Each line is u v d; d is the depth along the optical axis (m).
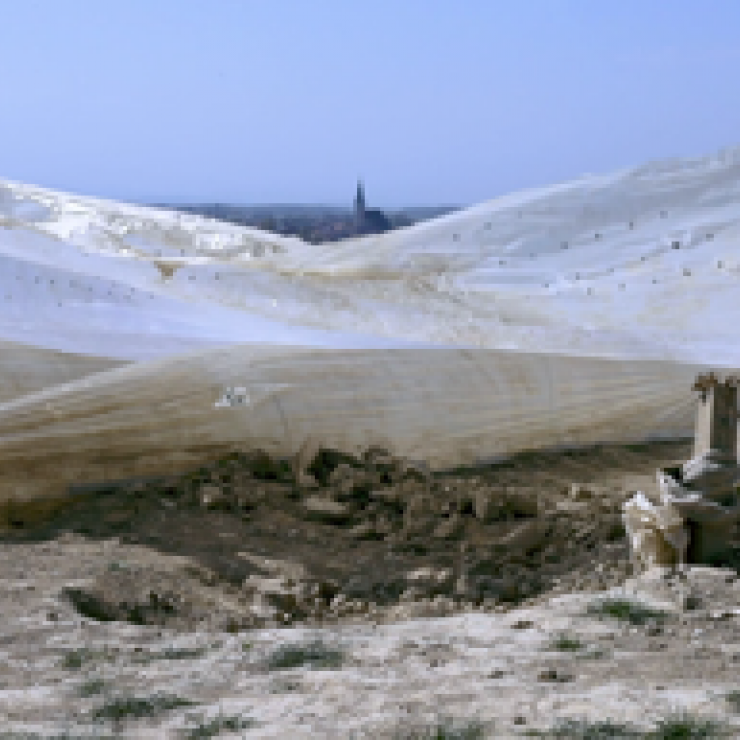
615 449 25.05
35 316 28.78
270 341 30.27
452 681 8.77
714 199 55.03
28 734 7.82
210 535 17.05
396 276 49.00
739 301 43.22
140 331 29.33
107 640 10.79
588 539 17.00
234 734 7.75
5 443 18.80
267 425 21.42
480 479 21.62
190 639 10.76
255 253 65.88
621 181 57.69
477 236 54.34
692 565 13.34
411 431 23.06
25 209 65.19
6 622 11.28
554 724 7.47
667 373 28.05
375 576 15.59
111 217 68.62
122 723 8.23
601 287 46.66
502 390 25.16
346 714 8.02
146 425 20.17
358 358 24.67
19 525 17.89
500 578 15.55
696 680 8.68
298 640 10.27
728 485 14.05
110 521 17.52
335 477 20.12
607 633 10.25
